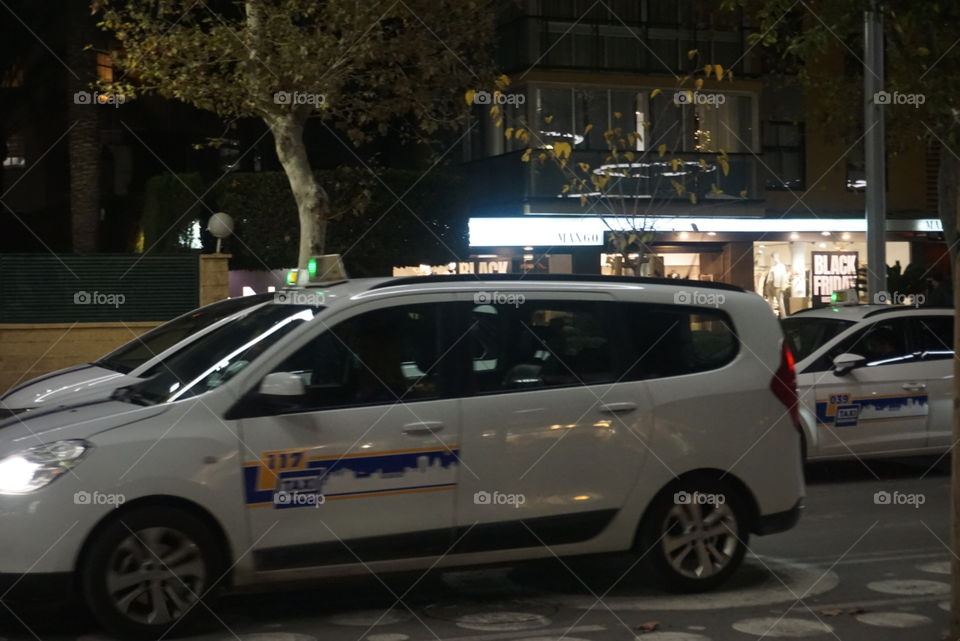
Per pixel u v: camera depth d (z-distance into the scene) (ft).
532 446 21.54
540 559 21.84
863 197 98.17
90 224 71.67
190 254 63.98
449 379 21.31
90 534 18.89
